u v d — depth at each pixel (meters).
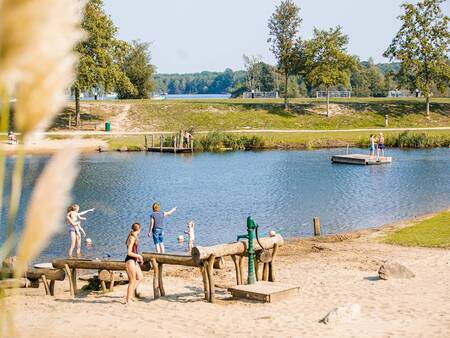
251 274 19.58
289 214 38.25
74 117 94.56
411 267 22.67
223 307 17.80
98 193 46.12
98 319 16.27
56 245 29.12
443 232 30.77
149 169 61.12
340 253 26.58
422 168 60.84
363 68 194.50
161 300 18.86
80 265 19.69
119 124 94.69
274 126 97.06
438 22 102.56
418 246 27.72
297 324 15.59
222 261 19.08
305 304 17.88
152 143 79.19
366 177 55.00
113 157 72.06
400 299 17.83
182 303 18.41
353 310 15.81
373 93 191.00
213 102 110.31
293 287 18.91
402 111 105.94
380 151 78.19
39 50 0.98
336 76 100.12
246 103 107.81
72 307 17.78
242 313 17.03
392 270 20.73
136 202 42.22
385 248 27.55
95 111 98.94
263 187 49.47
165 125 95.56
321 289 19.70
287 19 102.31
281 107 105.94
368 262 24.27
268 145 82.62
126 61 138.00
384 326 15.07
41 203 1.04
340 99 117.56
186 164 65.56
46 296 19.42
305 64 101.12
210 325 15.75
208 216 37.59
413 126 99.88
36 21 0.97
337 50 99.69
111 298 19.25
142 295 19.75
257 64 190.38
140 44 139.62
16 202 1.11
